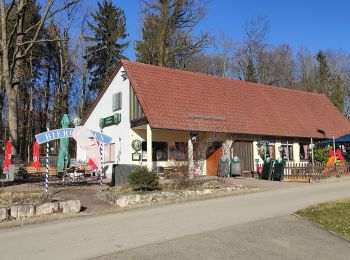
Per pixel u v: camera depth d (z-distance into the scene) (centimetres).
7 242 1052
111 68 5453
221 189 1894
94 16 5606
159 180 1934
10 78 2917
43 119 5775
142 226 1185
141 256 870
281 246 957
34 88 5697
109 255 880
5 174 2652
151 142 2456
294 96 3656
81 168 2575
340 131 3506
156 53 4534
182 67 4819
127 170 2075
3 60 2897
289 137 3105
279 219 1216
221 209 1434
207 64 5659
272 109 3266
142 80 2711
